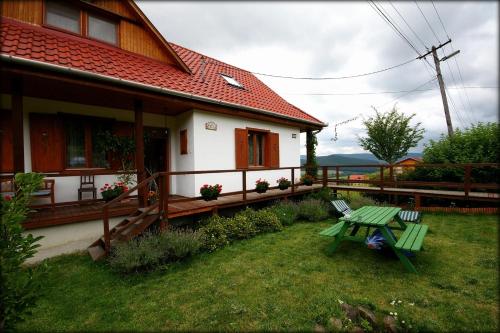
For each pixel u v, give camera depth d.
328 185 10.50
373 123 15.44
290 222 6.59
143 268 4.00
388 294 3.24
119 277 3.84
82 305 3.18
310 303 3.08
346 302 3.08
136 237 4.73
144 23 7.05
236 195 7.45
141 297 3.32
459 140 8.89
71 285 3.63
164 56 7.66
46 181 5.46
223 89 8.04
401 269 3.91
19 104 4.34
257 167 8.74
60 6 6.09
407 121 14.60
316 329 2.65
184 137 7.28
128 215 5.55
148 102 6.12
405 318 2.77
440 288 3.36
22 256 2.45
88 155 6.37
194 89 6.68
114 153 6.76
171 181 7.77
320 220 7.03
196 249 4.45
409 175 9.76
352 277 3.71
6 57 3.88
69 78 4.56
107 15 6.64
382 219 4.39
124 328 2.77
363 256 4.48
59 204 5.27
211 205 5.93
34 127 5.65
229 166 7.72
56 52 5.00
